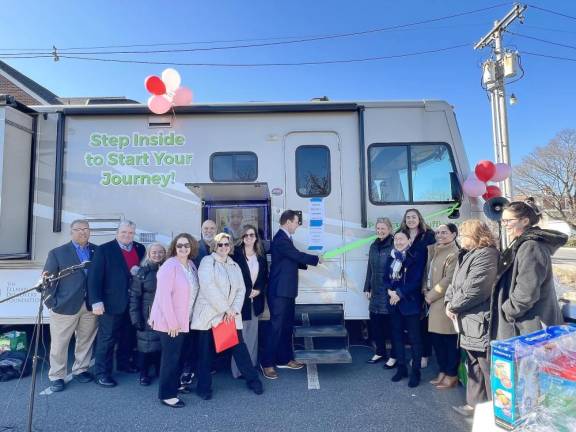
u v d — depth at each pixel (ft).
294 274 13.93
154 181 15.75
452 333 12.39
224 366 14.87
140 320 13.08
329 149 15.89
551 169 107.55
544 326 8.29
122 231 13.85
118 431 10.47
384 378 13.73
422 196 15.64
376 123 15.88
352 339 18.06
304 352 13.78
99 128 15.87
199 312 12.29
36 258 15.25
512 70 36.01
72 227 13.52
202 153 15.85
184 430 10.50
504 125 36.78
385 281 13.67
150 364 13.83
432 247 13.19
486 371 10.19
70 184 15.62
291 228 14.19
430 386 13.03
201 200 16.02
